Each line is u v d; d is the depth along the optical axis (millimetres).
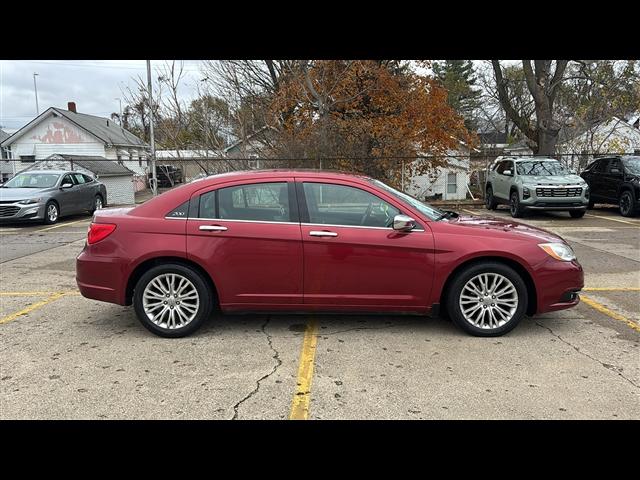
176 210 4359
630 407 3137
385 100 18141
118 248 4316
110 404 3197
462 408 3137
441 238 4266
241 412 3102
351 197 4355
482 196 21281
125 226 4344
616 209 15367
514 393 3320
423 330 4543
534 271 4266
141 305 4352
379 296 4312
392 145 17578
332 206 4344
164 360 3895
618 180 13602
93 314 5125
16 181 13844
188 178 24047
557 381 3494
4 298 5770
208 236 4262
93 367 3766
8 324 4801
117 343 4273
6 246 9609
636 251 8430
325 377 3574
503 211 15367
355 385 3447
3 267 7566
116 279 4340
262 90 19031
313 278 4277
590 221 12617
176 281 4359
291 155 16891
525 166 13930
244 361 3863
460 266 4316
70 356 3984
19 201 12352
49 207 13016
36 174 14094
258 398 3270
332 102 17359
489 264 4293
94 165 26891
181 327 4355
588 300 5496
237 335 4441
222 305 4348
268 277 4289
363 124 17297
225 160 16328
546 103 18578
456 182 22594
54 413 3094
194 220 4309
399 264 4258
